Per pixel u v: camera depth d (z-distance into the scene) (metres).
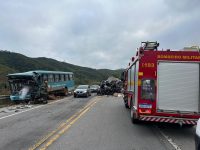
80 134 12.12
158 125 15.12
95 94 50.06
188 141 11.18
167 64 12.88
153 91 12.83
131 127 14.31
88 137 11.49
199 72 12.81
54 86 39.41
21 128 13.63
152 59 12.90
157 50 12.91
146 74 12.89
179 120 12.71
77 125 14.59
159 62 12.89
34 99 29.89
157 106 12.80
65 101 33.16
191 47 13.13
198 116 12.66
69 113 20.17
